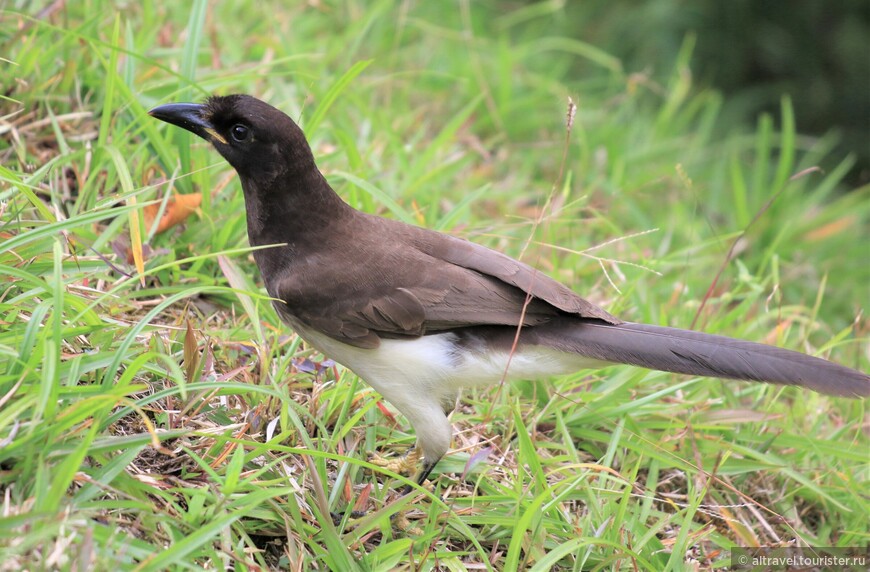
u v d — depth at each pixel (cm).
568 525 798
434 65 1645
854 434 1082
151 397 704
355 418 817
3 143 1001
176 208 975
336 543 715
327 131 1170
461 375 816
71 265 847
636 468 842
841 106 2039
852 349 1273
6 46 1051
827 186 1564
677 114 1886
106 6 1180
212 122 828
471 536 753
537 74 1755
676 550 788
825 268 1495
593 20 2047
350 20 1596
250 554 700
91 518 650
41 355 676
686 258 1297
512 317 809
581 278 1191
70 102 1075
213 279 933
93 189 982
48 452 645
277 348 878
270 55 1277
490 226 1141
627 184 1438
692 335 803
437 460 830
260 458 788
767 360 776
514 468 883
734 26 2027
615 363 820
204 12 1096
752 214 1506
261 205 833
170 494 717
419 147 1391
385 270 813
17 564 591
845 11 2048
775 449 998
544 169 1511
